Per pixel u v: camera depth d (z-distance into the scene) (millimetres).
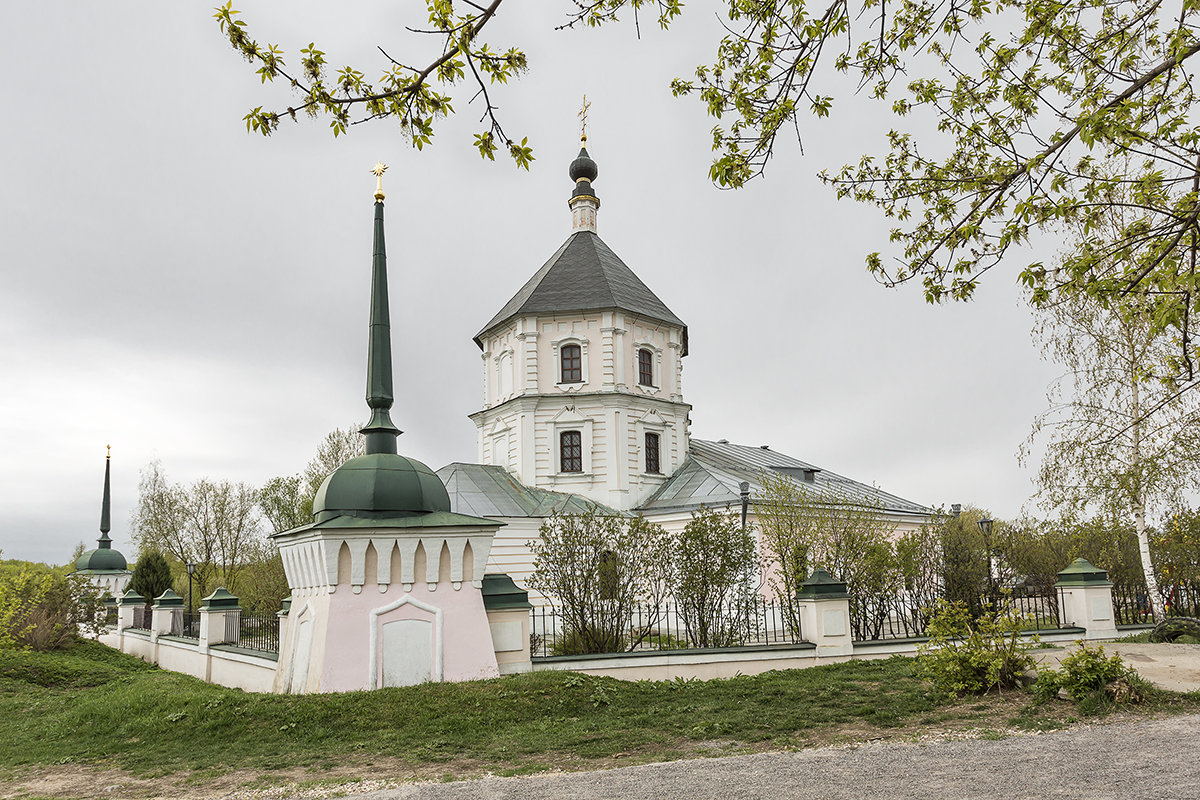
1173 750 7684
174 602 26750
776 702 12062
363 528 14062
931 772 7555
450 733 11258
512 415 32844
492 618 14812
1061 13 7164
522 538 28547
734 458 37719
